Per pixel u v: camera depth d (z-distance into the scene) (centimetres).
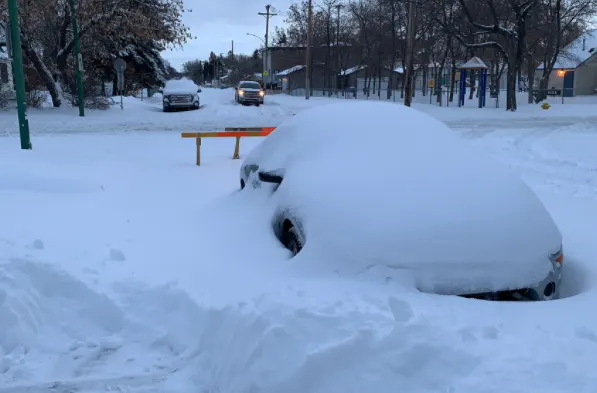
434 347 328
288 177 525
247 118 2458
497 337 347
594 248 593
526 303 406
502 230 438
